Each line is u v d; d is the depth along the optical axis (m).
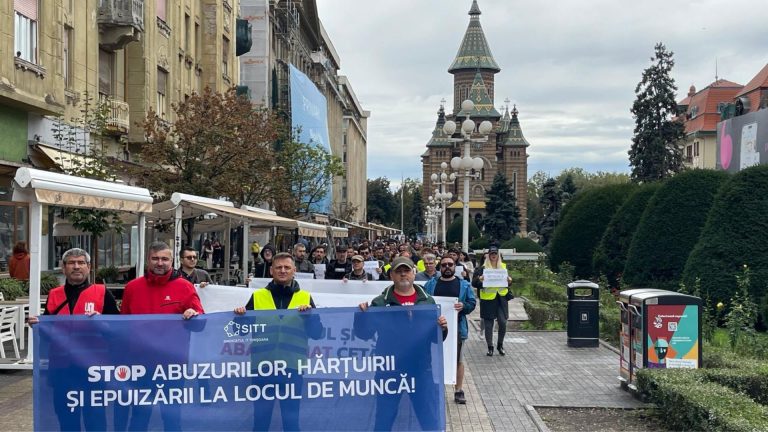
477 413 10.61
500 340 16.06
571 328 17.17
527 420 10.23
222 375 7.18
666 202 25.81
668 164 61.50
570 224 35.66
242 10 56.62
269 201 32.81
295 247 18.05
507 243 64.75
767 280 20.83
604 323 19.02
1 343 12.91
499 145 161.38
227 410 7.19
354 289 13.04
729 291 20.95
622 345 12.35
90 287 7.89
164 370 7.10
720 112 86.50
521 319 23.09
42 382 6.98
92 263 17.33
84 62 24.31
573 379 13.27
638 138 62.31
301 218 42.06
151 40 29.47
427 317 7.41
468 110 29.84
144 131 26.64
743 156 52.56
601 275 29.80
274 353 7.24
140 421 7.07
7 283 16.28
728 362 11.30
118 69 27.70
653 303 11.12
